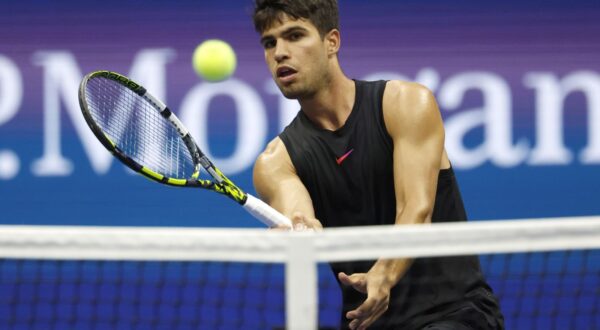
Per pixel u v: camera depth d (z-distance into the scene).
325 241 10.20
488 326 12.65
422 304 12.67
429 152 12.50
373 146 12.72
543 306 20.91
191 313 21.34
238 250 10.29
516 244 10.62
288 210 12.80
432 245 10.45
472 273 12.82
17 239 10.60
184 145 14.90
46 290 21.80
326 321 19.69
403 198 12.34
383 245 10.36
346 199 12.96
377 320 12.87
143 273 21.62
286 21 12.40
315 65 12.48
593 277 21.20
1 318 21.39
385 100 12.73
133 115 15.30
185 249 10.38
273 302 21.16
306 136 13.02
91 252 10.55
